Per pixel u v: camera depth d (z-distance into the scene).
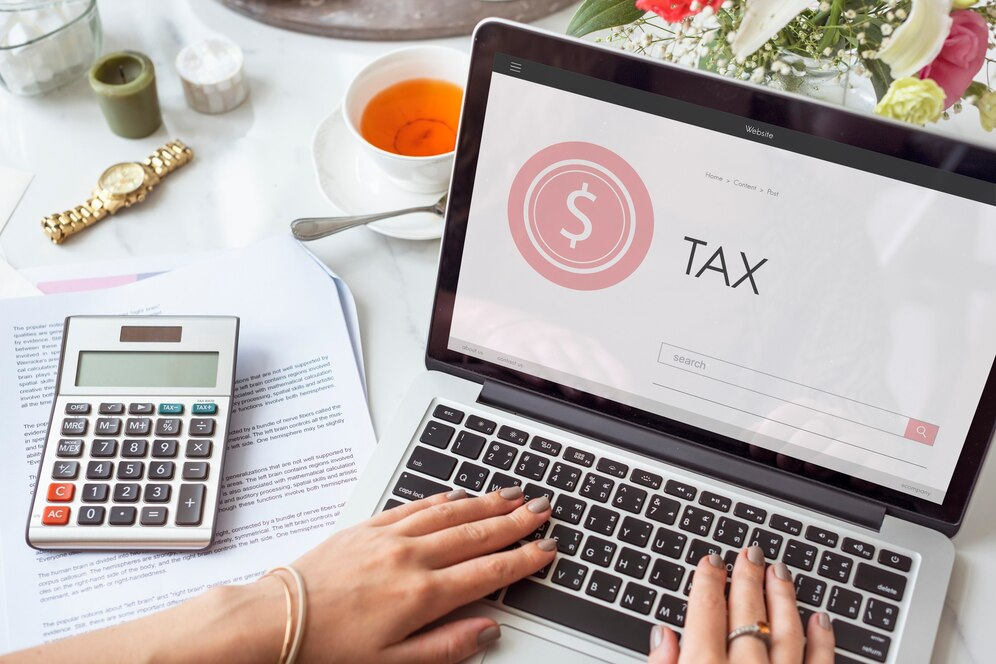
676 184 0.60
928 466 0.60
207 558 0.62
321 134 0.82
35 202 0.81
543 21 0.90
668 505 0.62
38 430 0.68
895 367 0.59
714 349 0.62
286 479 0.66
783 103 0.56
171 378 0.67
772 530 0.61
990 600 0.60
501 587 0.58
